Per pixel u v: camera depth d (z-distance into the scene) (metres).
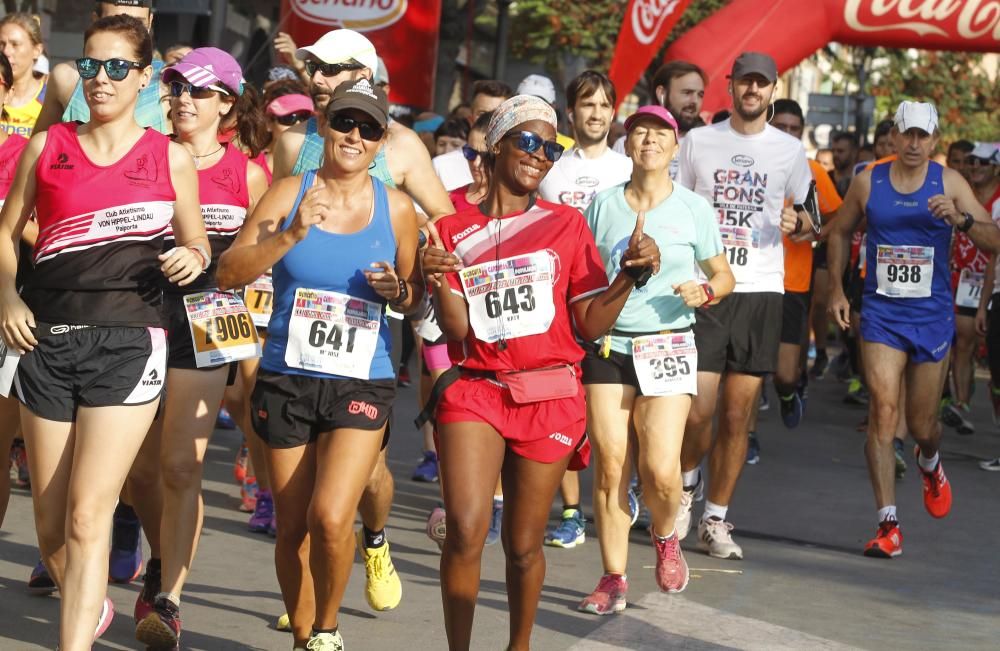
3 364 13.29
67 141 13.31
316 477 13.75
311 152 16.55
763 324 21.45
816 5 41.31
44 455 13.32
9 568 18.02
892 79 92.06
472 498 13.13
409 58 38.03
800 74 113.69
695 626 16.98
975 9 40.97
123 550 17.52
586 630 16.56
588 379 17.59
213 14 31.78
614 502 17.42
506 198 13.94
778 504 25.80
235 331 15.59
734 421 21.22
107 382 13.09
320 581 13.49
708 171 22.28
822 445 33.34
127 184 13.24
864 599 18.83
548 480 13.52
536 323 13.55
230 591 17.61
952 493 27.95
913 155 22.72
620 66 40.59
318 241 13.81
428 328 21.67
